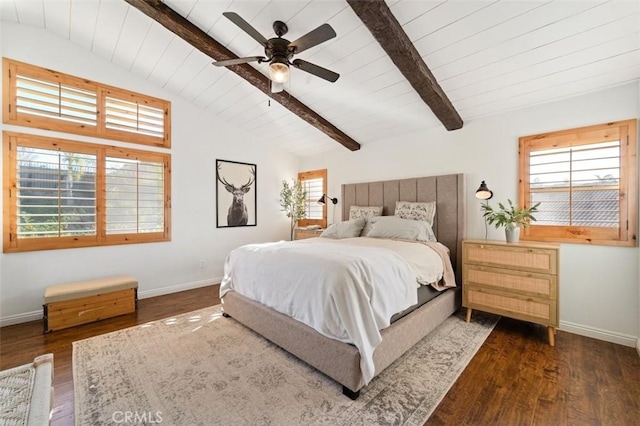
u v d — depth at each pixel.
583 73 2.36
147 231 3.66
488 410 1.59
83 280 3.13
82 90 3.18
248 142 4.75
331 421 1.50
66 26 2.90
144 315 3.03
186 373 1.93
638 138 2.34
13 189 2.79
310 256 2.11
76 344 2.36
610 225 2.46
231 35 2.66
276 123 4.36
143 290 3.63
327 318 1.77
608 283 2.46
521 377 1.90
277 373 1.94
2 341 2.42
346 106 3.52
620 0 1.73
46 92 2.97
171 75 3.50
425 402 1.65
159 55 3.17
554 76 2.45
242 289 2.65
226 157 4.46
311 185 5.33
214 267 4.34
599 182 2.52
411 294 2.21
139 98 3.58
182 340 2.43
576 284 2.62
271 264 2.31
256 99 3.78
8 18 2.75
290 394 1.72
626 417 1.53
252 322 2.47
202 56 3.06
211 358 2.13
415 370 1.98
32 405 1.08
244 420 1.51
